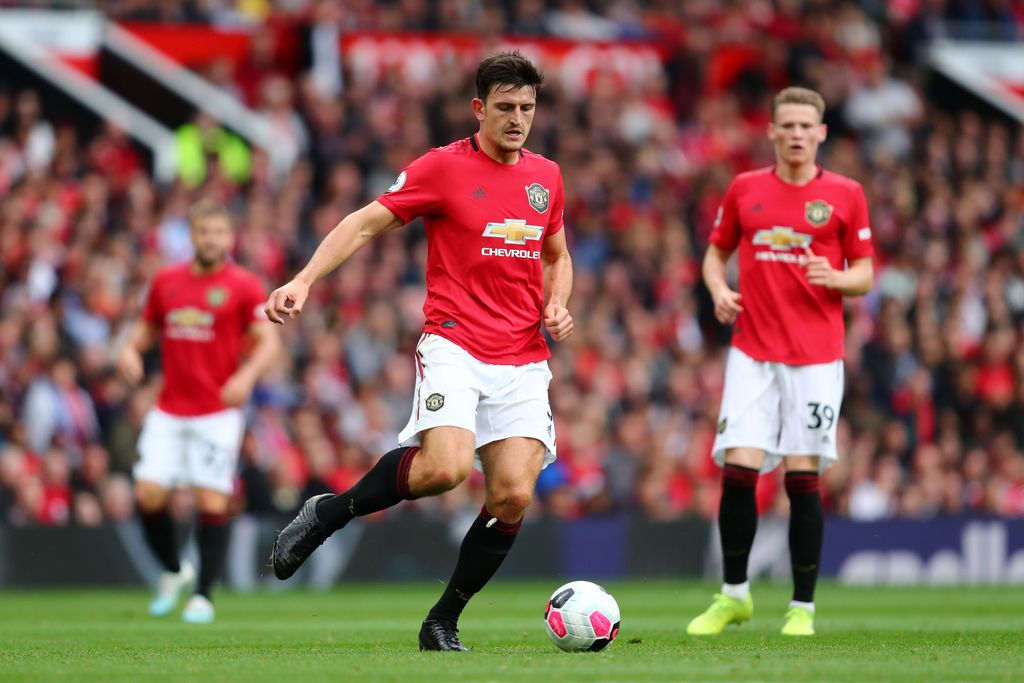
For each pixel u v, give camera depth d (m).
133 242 58.62
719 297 28.23
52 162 62.34
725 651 22.16
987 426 65.25
